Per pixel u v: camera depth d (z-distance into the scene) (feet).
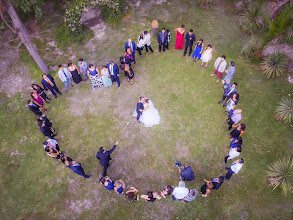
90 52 37.32
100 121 30.22
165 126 29.45
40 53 37.29
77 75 32.09
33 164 27.43
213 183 21.95
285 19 27.99
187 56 36.42
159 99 31.76
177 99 31.73
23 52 37.40
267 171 24.53
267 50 36.99
